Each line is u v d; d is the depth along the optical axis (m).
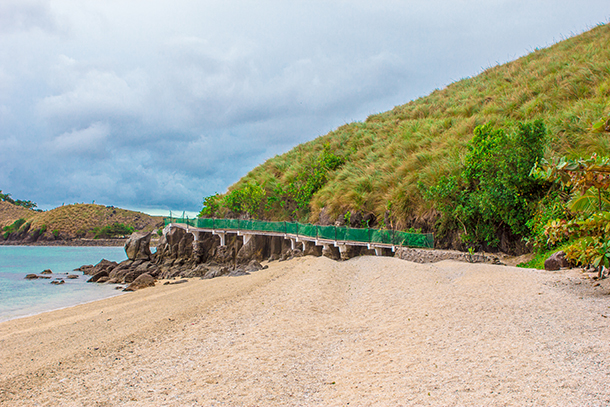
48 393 5.69
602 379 4.25
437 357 5.71
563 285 8.80
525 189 15.16
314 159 32.38
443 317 7.79
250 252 25.89
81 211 128.75
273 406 4.61
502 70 32.25
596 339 5.53
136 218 137.75
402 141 25.62
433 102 34.16
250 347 7.00
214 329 8.54
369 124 35.84
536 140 14.98
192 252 29.52
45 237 110.56
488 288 9.39
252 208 29.95
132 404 4.96
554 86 21.64
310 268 15.07
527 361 5.05
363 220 21.61
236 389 5.17
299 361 6.20
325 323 8.46
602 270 9.44
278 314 9.24
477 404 4.05
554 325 6.43
